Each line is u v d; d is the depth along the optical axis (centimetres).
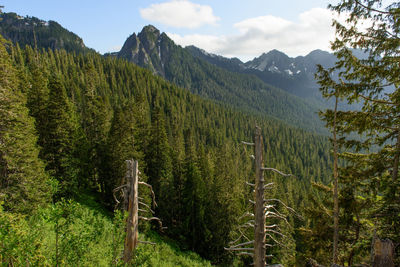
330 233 1277
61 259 582
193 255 2781
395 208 882
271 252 2092
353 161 1166
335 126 1159
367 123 1038
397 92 947
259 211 769
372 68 937
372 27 935
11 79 1652
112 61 14662
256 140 759
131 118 3084
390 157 1084
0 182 1588
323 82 1082
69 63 11956
